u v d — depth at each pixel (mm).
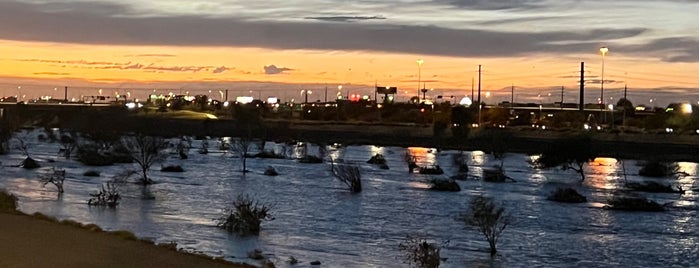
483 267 28906
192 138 134250
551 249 33375
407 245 32250
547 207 48188
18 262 19094
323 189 56688
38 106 195125
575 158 74750
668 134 123375
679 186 65375
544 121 160250
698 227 41375
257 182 61250
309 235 35344
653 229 40188
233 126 152250
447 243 33719
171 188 55219
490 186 61719
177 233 34500
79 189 52406
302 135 135875
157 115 186625
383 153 104625
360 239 34531
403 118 175875
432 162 87875
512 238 35812
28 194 48594
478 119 144500
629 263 30953
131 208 43219
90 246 22125
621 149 104438
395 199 50938
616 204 48594
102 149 92938
